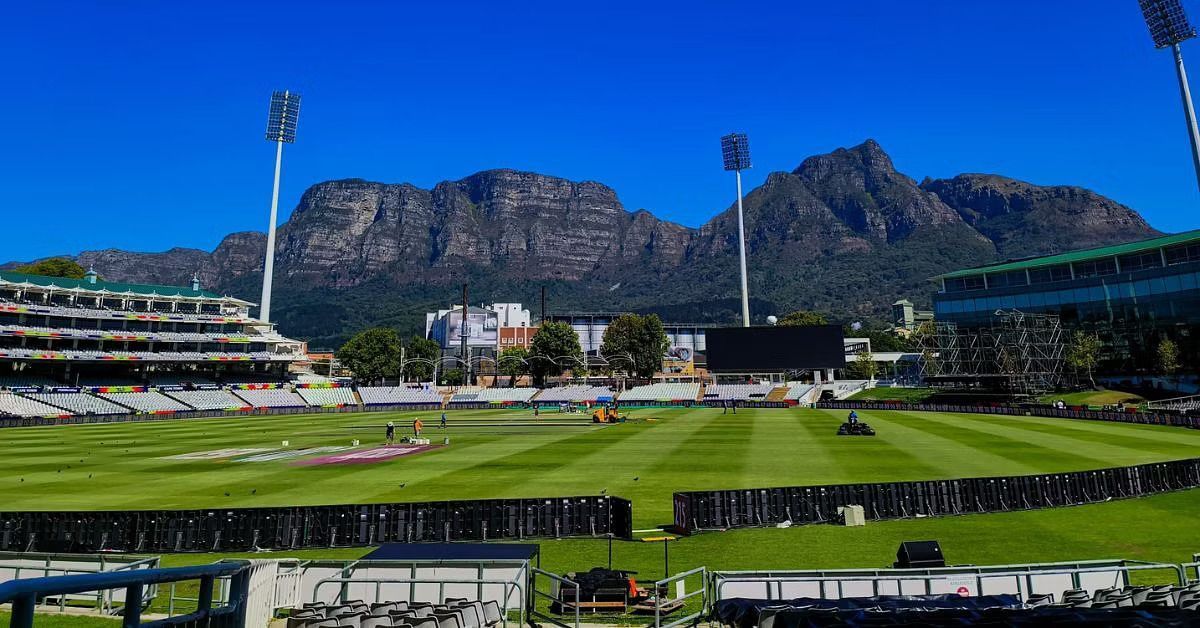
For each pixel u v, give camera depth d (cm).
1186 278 9169
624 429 6238
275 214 14575
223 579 1316
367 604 1288
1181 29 7475
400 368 15012
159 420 8888
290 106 14588
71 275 13650
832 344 10606
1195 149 7306
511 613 1430
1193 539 1992
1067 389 9769
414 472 3491
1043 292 10719
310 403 11644
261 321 14150
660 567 1823
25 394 8956
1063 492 2495
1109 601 1153
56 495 2919
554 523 2195
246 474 3500
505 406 12019
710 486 2966
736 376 14525
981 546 1961
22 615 359
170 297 12688
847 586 1396
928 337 12719
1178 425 5681
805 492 2327
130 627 494
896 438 4919
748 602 1232
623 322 14438
